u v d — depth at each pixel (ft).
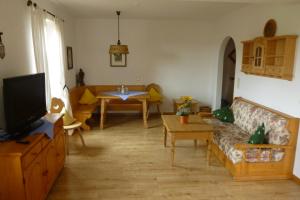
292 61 9.79
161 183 9.59
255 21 12.78
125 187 9.28
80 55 19.44
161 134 15.47
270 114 10.61
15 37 8.93
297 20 9.55
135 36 19.48
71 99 15.49
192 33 19.71
